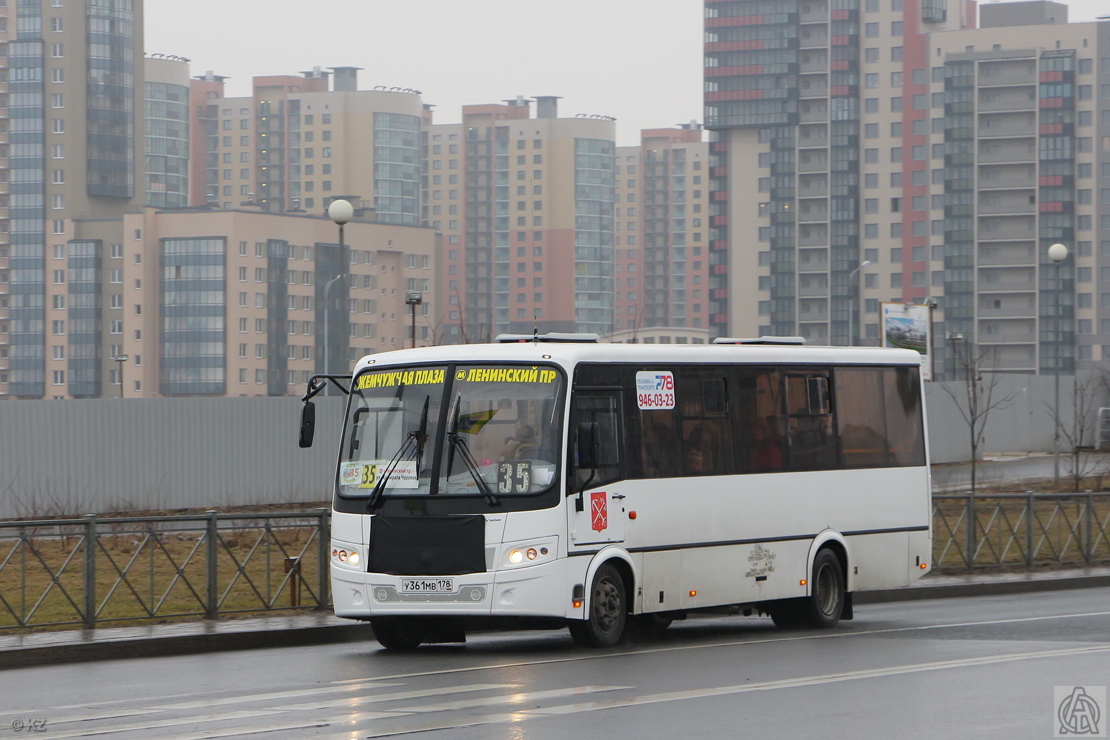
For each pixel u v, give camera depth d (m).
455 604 19.02
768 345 23.78
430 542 19.17
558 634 23.94
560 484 19.17
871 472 24.70
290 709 14.46
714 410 22.08
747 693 15.20
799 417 23.55
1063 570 34.88
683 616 22.05
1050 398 87.12
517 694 15.32
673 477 21.16
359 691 15.83
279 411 59.69
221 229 192.62
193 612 23.30
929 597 30.39
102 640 20.27
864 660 18.27
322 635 22.25
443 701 14.85
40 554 22.20
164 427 56.88
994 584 31.31
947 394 78.75
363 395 20.48
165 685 16.86
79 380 198.75
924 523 25.64
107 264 199.75
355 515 19.78
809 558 23.36
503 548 18.95
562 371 19.61
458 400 19.73
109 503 55.34
